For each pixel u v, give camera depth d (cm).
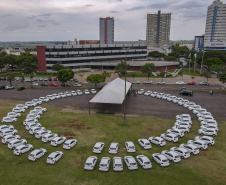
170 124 4262
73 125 4219
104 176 2481
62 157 2950
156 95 6519
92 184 2333
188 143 3306
